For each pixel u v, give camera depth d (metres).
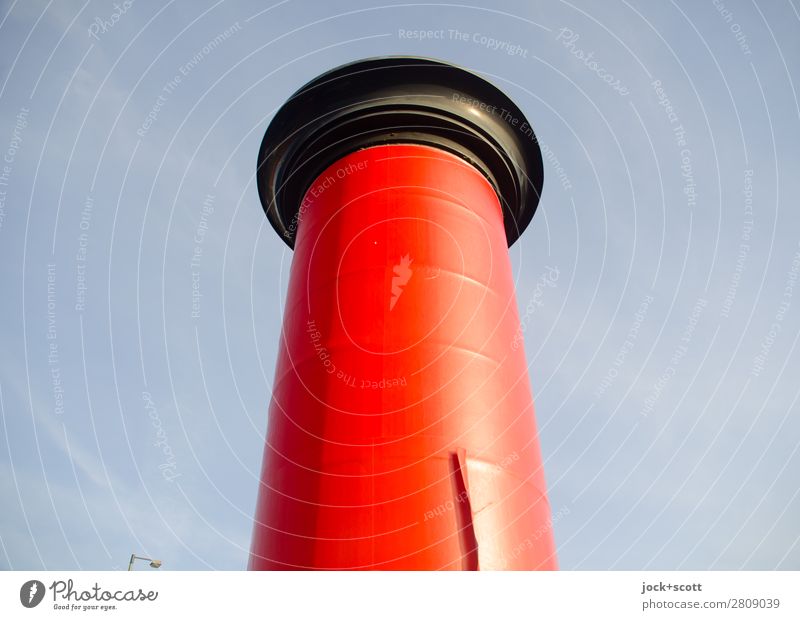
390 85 15.93
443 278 12.98
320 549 10.41
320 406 11.88
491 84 15.95
